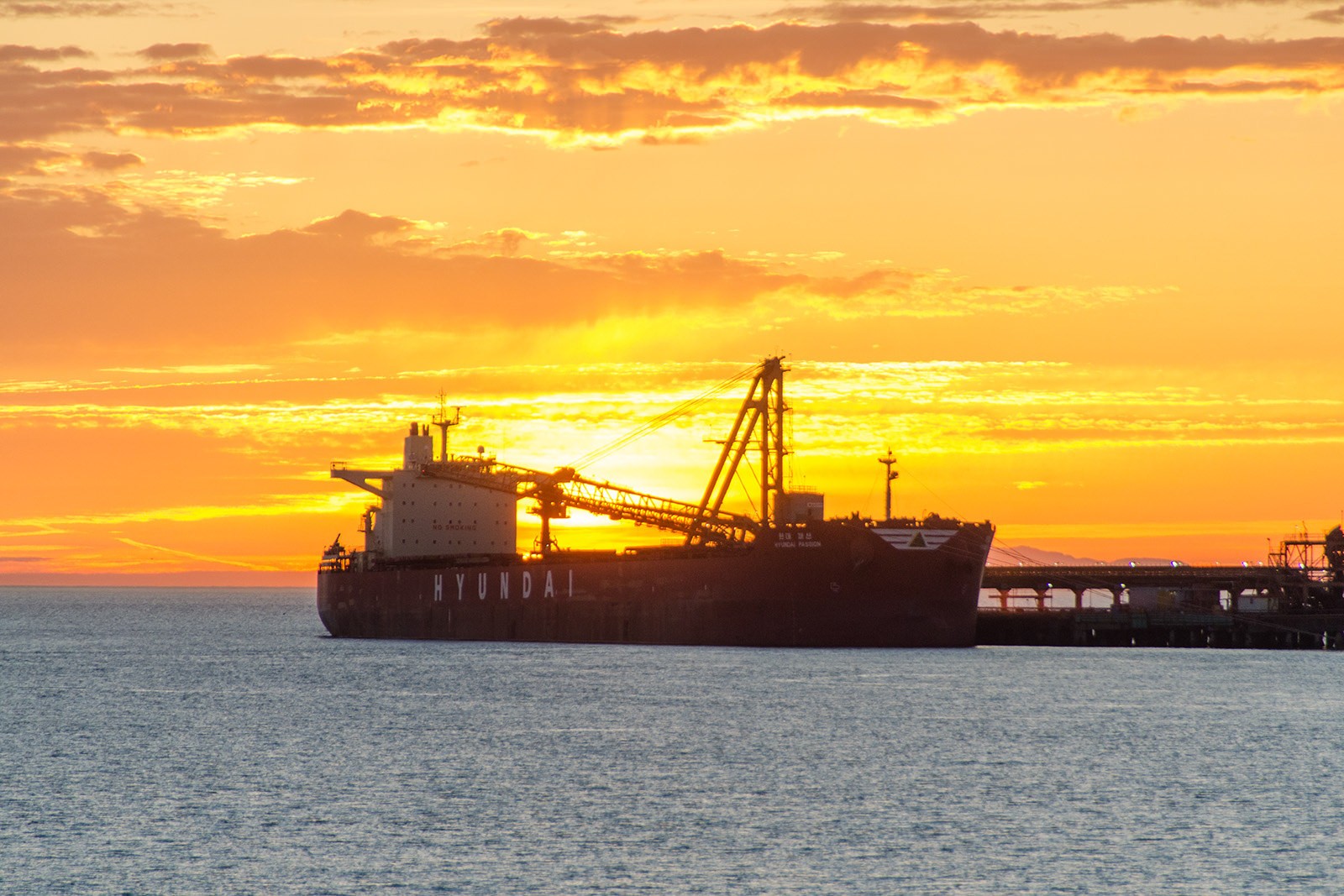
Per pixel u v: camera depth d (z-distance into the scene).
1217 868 106.12
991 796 127.50
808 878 102.94
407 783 132.75
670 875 103.69
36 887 101.62
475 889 100.69
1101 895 100.06
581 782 132.88
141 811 122.38
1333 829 117.25
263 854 108.94
